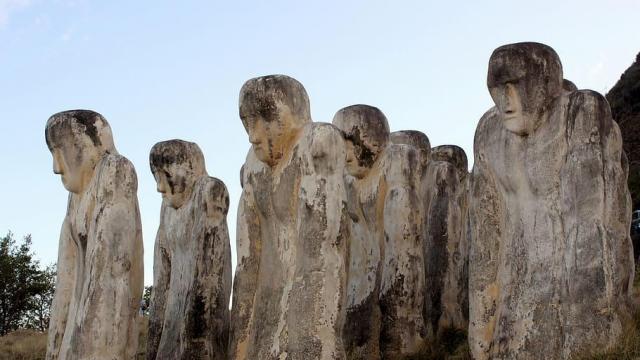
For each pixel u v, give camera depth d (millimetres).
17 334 21297
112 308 11383
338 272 9711
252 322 10555
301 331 9484
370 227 13711
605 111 10328
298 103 10617
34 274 30500
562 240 10258
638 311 10477
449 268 14695
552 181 10445
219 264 13344
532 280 10391
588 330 9641
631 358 9148
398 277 13250
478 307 10789
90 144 12289
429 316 14492
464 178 16719
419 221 13578
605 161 10188
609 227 10016
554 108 10562
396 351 13055
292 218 10352
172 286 13891
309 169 10047
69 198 12688
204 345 12945
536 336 10164
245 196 10906
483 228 10945
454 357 12258
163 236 14688
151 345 14500
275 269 10453
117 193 11852
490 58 10914
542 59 10609
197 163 14352
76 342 11234
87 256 11688
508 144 10820
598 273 9742
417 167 13734
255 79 10625
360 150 13719
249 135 10625
